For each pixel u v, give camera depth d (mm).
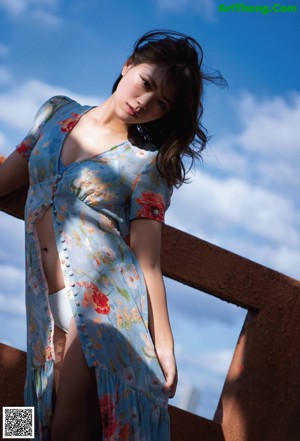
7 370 3531
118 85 3217
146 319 3090
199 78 3254
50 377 2963
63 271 2984
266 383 3920
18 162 3318
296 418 3945
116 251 3092
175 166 3244
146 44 3221
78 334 2922
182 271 3787
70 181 3080
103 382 2889
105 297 3000
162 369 3117
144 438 2975
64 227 3037
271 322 3941
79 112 3260
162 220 3205
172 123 3289
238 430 3867
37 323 3039
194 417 3799
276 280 3957
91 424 2947
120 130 3242
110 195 3127
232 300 3891
